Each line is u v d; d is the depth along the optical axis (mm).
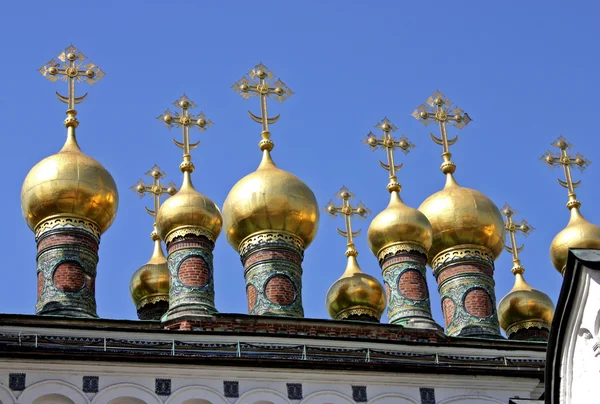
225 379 35438
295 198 43094
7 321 36844
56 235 41562
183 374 35219
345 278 46906
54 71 45094
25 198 42219
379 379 36562
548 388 29484
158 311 47000
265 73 46344
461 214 45469
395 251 43969
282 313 41594
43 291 40844
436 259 45812
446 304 45000
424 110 48344
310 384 35969
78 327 36969
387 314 43562
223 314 39656
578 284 28578
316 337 38188
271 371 35812
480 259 45438
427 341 40875
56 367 34469
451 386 37094
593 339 28469
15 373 34188
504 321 48594
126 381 34781
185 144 44844
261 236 42875
